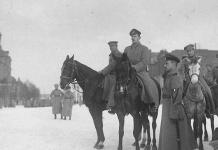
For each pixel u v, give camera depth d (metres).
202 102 10.10
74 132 14.98
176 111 8.25
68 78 11.16
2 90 98.44
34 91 155.62
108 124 18.55
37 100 55.94
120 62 9.41
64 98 22.64
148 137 10.20
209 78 12.12
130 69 9.48
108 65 10.53
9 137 13.29
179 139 8.30
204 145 11.26
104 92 10.55
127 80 9.32
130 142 12.05
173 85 8.27
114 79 10.47
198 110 10.09
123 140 12.50
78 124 18.77
